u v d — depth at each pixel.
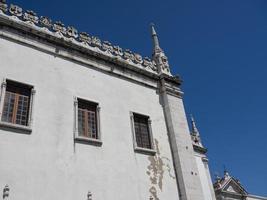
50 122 17.20
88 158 17.59
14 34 18.36
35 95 17.42
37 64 18.48
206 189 29.59
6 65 17.20
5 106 16.36
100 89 20.70
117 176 18.25
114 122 20.11
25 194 14.67
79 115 18.92
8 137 15.38
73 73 19.86
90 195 16.59
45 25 20.14
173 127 22.81
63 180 16.14
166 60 26.38
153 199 19.14
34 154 15.80
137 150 20.08
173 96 24.53
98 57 21.70
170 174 21.03
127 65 23.11
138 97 22.66
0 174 14.39
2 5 18.72
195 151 31.14
